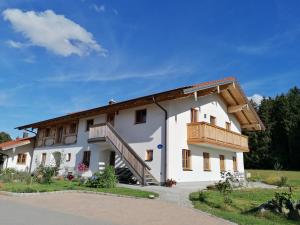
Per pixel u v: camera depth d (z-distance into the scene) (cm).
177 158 1870
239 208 1064
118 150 1945
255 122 2764
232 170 2553
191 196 1282
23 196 1194
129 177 1886
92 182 1523
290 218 891
